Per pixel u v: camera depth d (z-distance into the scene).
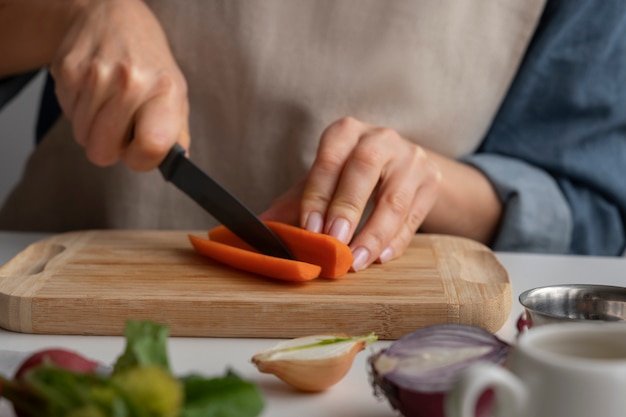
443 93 1.40
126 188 1.43
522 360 0.50
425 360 0.59
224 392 0.49
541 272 1.13
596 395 0.48
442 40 1.38
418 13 1.36
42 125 1.66
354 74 1.37
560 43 1.41
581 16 1.40
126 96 1.07
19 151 2.19
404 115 1.40
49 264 1.01
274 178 1.41
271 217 1.13
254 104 1.39
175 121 1.08
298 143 1.39
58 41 1.27
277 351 0.68
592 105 1.42
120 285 0.92
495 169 1.39
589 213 1.44
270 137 1.40
